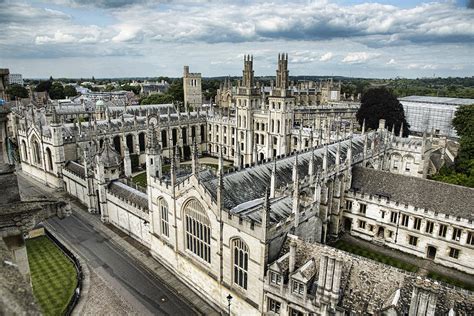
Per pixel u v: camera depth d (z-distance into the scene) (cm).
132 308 5550
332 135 11900
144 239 7506
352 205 8181
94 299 5750
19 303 1029
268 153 13075
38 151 11825
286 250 4834
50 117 10912
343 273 4250
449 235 6862
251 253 4781
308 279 4253
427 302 3359
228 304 5081
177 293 5962
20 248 2123
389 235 7706
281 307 4559
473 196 6894
